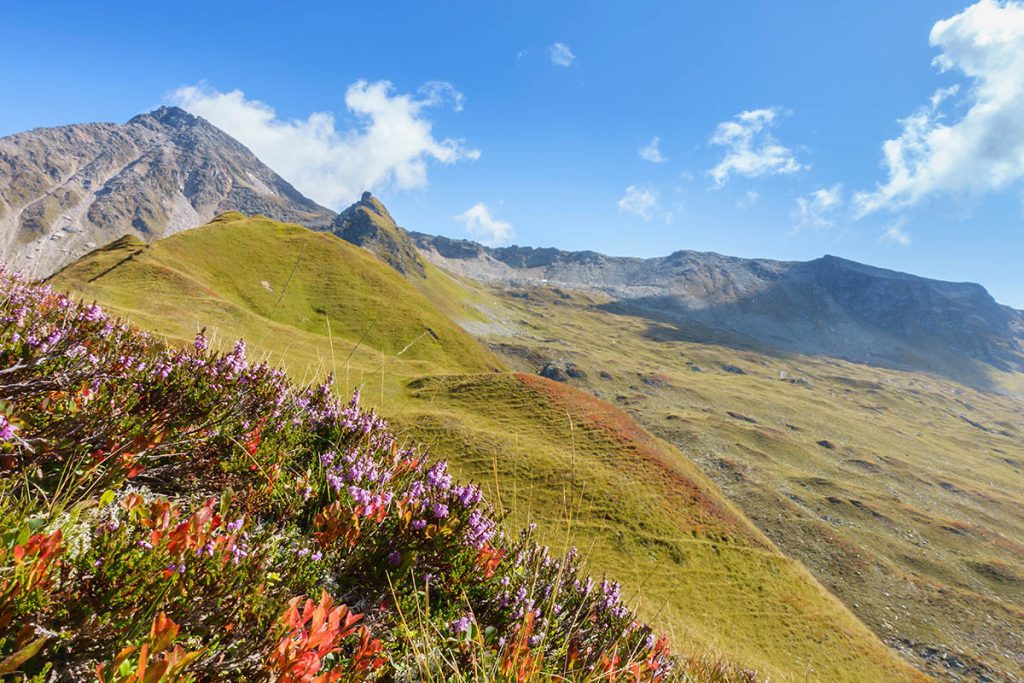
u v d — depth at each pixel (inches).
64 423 131.0
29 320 159.5
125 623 84.5
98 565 88.2
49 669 73.5
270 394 194.7
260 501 149.9
